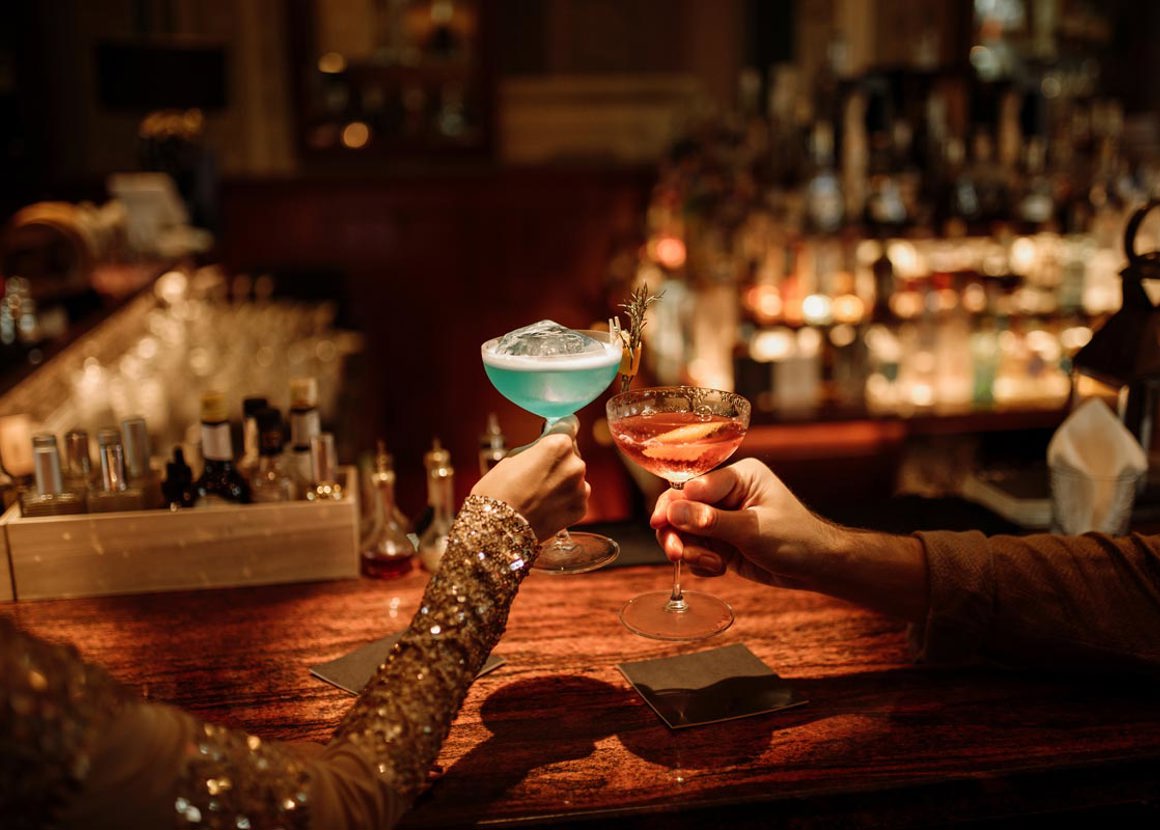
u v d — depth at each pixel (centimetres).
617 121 616
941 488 345
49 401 237
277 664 127
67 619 141
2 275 275
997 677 122
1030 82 472
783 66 615
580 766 104
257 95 580
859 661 126
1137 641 116
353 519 152
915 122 397
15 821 67
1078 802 104
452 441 609
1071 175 400
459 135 593
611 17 605
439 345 598
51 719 67
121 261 403
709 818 98
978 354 344
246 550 150
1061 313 358
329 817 79
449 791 100
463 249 588
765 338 347
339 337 452
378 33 580
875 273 340
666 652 128
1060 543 121
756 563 118
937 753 106
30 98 544
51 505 150
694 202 413
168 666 127
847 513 173
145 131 511
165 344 324
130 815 71
